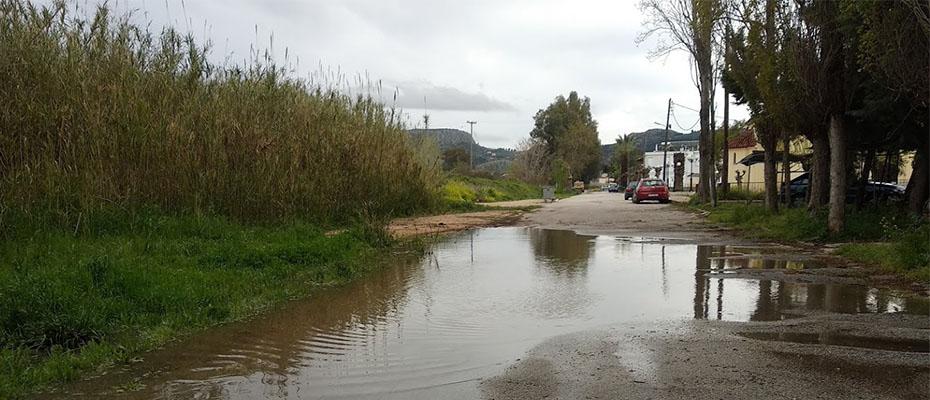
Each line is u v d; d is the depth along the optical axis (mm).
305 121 14070
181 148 10648
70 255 7293
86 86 9594
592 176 104000
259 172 11898
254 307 6512
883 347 4902
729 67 18438
